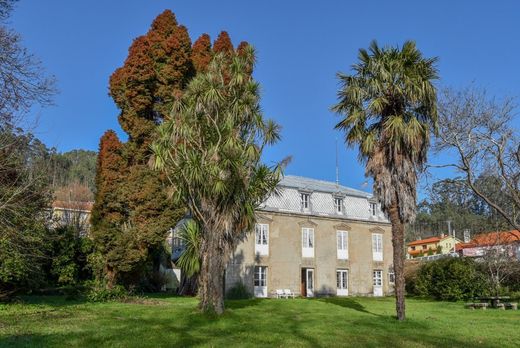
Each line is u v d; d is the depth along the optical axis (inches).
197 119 694.5
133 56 1016.2
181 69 1047.6
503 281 1341.0
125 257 941.8
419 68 673.6
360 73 711.1
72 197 1873.8
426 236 3595.0
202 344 442.9
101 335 474.3
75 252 1012.5
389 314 773.9
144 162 1020.5
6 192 653.9
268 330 546.0
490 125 1061.1
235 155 656.4
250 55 723.4
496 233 1349.7
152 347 422.6
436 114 685.9
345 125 710.5
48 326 528.1
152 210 967.6
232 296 1307.8
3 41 558.9
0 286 762.8
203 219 684.1
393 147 677.9
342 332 544.7
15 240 711.1
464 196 1170.0
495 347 462.0
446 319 703.7
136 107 1018.7
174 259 1428.4
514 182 1096.2
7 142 641.0
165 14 1058.7
